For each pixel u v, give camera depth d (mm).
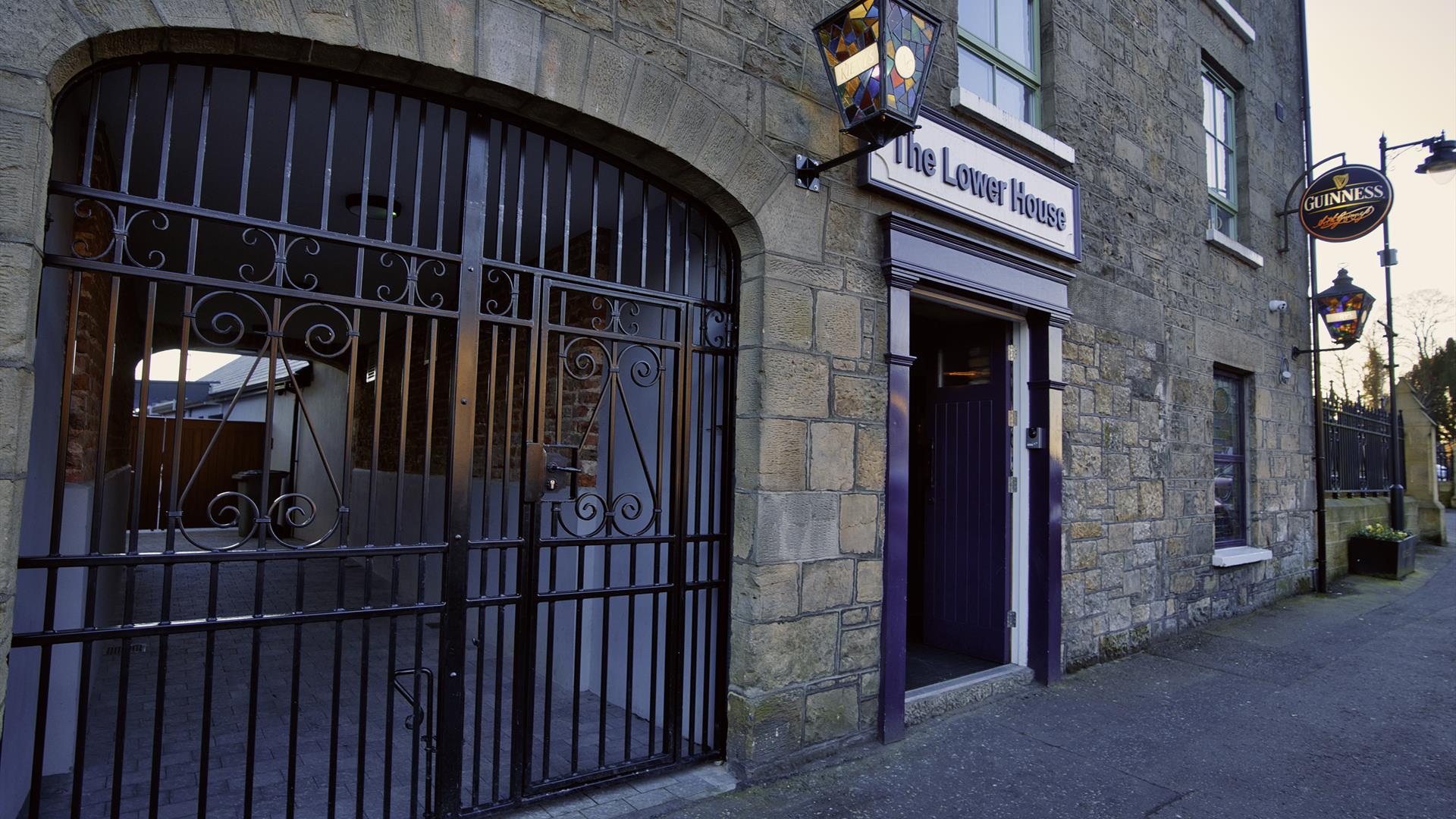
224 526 2533
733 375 3861
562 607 5016
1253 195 8281
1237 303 7797
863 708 4062
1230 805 3596
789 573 3711
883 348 4191
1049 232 5266
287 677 5109
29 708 3121
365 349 9703
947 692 4660
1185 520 6684
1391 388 11555
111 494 5641
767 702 3627
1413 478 15039
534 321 3225
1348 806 3607
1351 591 8961
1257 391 8109
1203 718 4676
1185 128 7078
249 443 14383
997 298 4871
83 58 2316
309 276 2697
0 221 2100
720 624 3775
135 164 4453
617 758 3861
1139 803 3576
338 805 3268
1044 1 5691
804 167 3789
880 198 4223
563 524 3295
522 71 2961
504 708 4516
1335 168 7918
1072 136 5695
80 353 3602
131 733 4023
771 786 3588
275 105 3641
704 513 4113
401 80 2861
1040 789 3678
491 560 5770
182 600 7637
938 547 5855
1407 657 6086
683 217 3836
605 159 3477
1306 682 5414
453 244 5688
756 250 3719
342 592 2750
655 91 3314
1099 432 5770
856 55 3432
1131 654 5953
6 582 2105
